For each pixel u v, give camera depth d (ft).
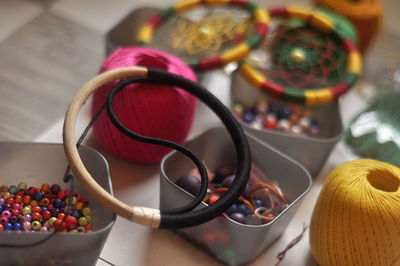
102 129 3.06
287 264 2.85
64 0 5.71
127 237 2.87
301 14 3.97
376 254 2.47
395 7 6.24
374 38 4.42
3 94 4.76
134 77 2.86
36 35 5.32
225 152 3.15
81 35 5.43
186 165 3.01
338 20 3.99
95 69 5.16
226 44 4.19
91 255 2.40
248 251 2.64
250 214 2.81
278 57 4.00
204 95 2.89
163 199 2.76
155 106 2.91
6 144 2.66
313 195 3.29
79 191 2.83
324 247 2.61
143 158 3.18
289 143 3.24
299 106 3.84
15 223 2.61
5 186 2.79
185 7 4.03
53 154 2.75
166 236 2.89
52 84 4.94
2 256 2.31
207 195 2.83
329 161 3.59
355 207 2.44
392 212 2.40
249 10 4.04
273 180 3.08
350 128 3.76
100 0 5.79
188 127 3.19
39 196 2.77
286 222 2.78
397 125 3.71
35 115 4.68
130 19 4.17
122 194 3.12
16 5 5.55
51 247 2.27
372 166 2.61
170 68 3.09
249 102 3.89
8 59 5.05
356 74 3.67
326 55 3.92
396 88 4.22
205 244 2.76
